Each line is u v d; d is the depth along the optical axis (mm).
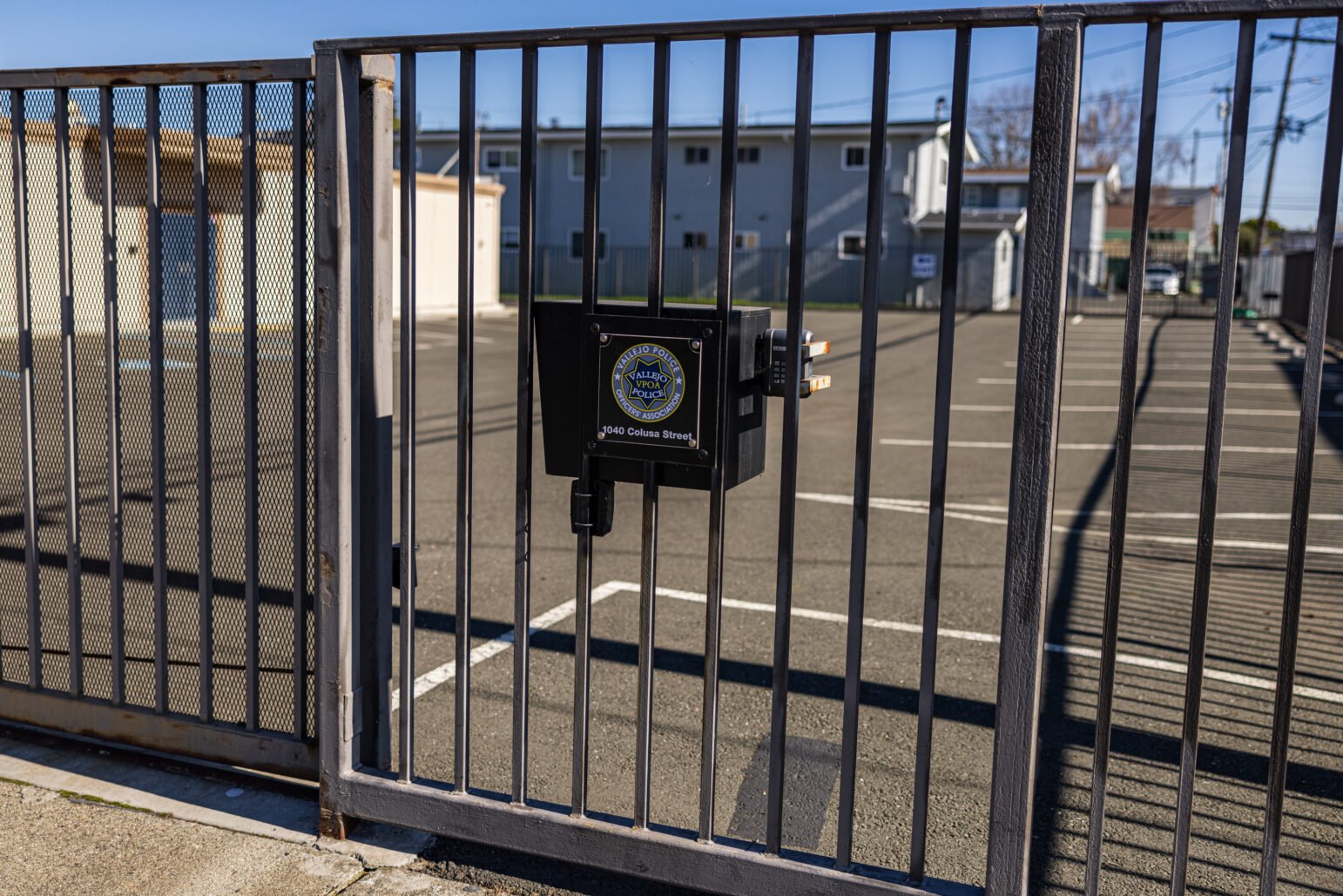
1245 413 12625
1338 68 1912
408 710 2814
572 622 4926
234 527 3383
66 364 3209
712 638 2461
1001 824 2297
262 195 2875
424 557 6062
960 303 38281
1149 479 8727
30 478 3314
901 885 2371
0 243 3291
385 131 2760
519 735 2688
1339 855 2998
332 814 2916
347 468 2773
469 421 2635
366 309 2783
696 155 40844
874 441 10617
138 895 2641
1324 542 6695
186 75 2885
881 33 2184
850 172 39938
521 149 2523
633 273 41281
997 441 10656
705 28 2277
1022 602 2232
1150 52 2012
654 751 3607
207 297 2965
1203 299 36500
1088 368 18062
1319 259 1949
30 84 3076
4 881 2686
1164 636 4863
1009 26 2113
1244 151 1964
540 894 2701
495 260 30250
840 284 40125
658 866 2570
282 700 3127
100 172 3133
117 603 3238
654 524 2510
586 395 2516
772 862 2469
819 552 6293
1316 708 4066
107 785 3188
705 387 2406
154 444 3102
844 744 2402
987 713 3961
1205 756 3639
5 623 3535
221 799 3125
